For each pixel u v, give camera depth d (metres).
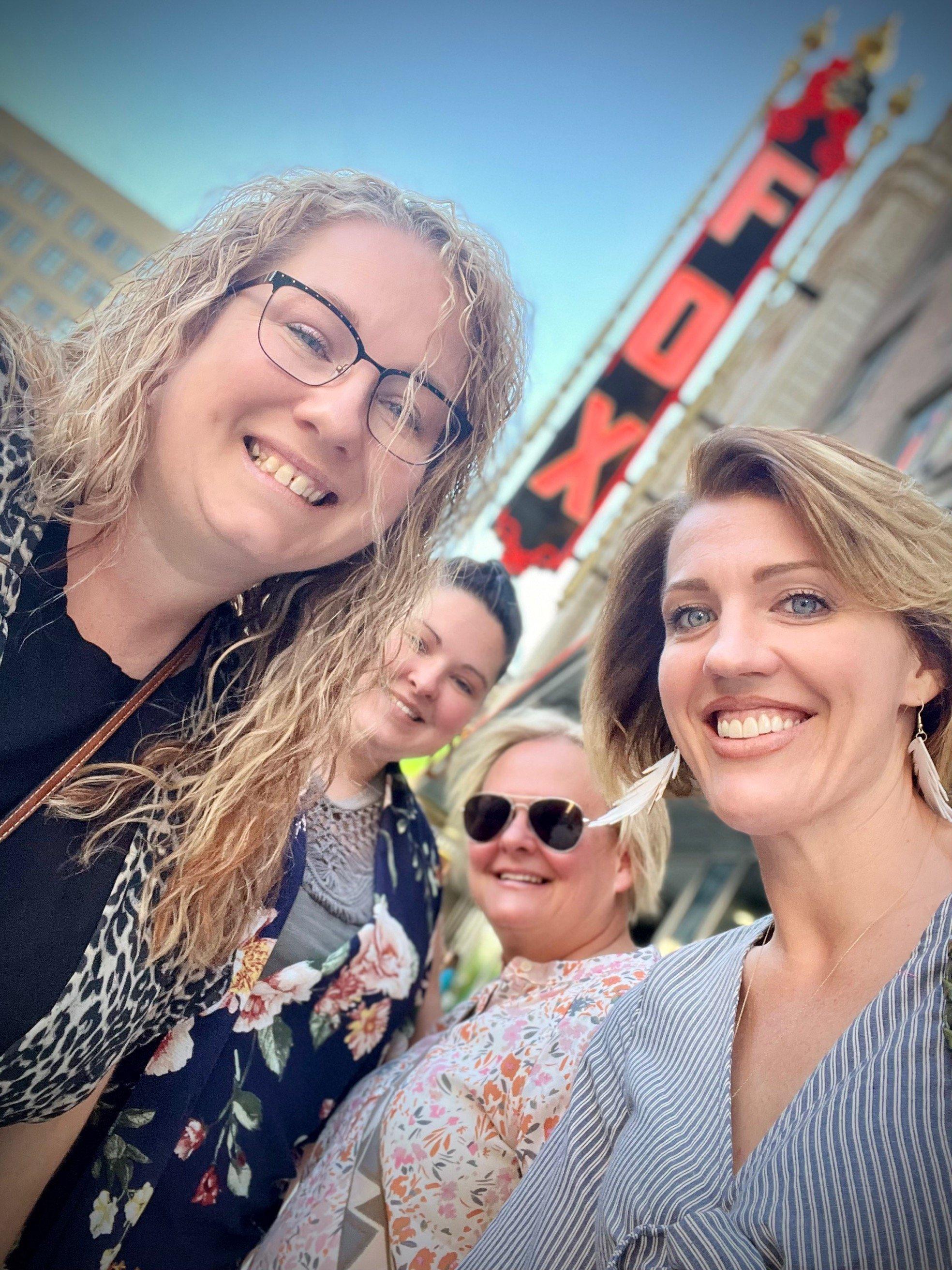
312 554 1.24
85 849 1.18
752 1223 0.90
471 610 2.01
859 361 11.55
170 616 1.27
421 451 1.28
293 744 1.40
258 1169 1.62
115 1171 1.50
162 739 1.30
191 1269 1.55
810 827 1.09
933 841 1.10
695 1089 1.12
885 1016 0.95
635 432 10.72
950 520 1.13
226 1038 1.56
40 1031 1.13
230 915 1.37
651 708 1.50
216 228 1.23
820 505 1.06
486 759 2.15
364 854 1.87
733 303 11.33
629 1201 1.02
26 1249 1.52
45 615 1.17
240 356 1.13
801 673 1.05
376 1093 1.63
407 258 1.23
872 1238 0.82
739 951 1.29
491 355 1.36
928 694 1.12
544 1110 1.40
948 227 11.03
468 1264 1.21
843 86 12.02
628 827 1.90
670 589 1.20
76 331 1.33
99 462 1.15
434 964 2.06
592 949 1.90
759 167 11.89
